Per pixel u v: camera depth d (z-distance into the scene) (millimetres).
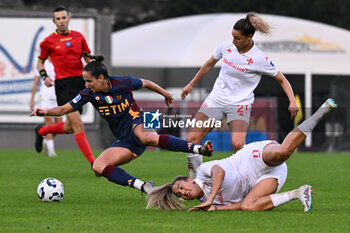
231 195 30812
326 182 44594
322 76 130750
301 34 129250
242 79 37250
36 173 50500
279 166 30922
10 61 94562
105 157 32562
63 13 46719
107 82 32438
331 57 127312
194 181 30531
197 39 127000
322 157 72000
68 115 47125
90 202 34438
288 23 132000
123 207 32406
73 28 95438
